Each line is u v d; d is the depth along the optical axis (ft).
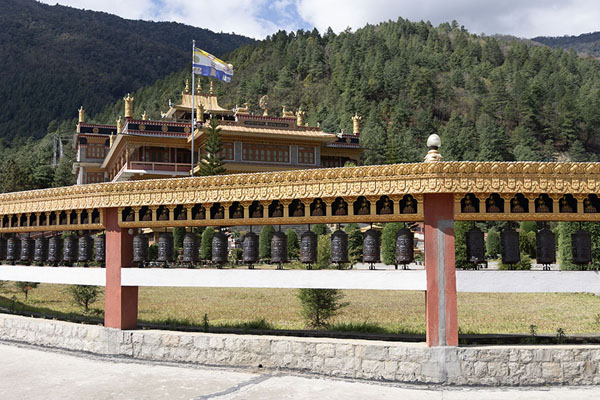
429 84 533.55
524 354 28.27
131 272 35.65
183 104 224.74
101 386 28.17
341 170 30.37
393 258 107.45
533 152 427.74
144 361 34.17
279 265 34.50
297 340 31.68
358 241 117.29
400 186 29.27
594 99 495.41
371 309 62.85
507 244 31.12
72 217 39.37
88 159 229.66
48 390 27.40
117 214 36.47
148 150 188.85
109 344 35.58
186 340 33.78
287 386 28.09
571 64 631.97
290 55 617.21
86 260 40.93
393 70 556.10
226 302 69.92
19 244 46.60
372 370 29.45
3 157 411.75
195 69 143.84
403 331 44.45
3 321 42.83
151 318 54.19
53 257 42.68
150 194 35.12
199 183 33.99
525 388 27.61
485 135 408.05
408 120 474.49
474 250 31.14
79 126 230.27
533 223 152.35
